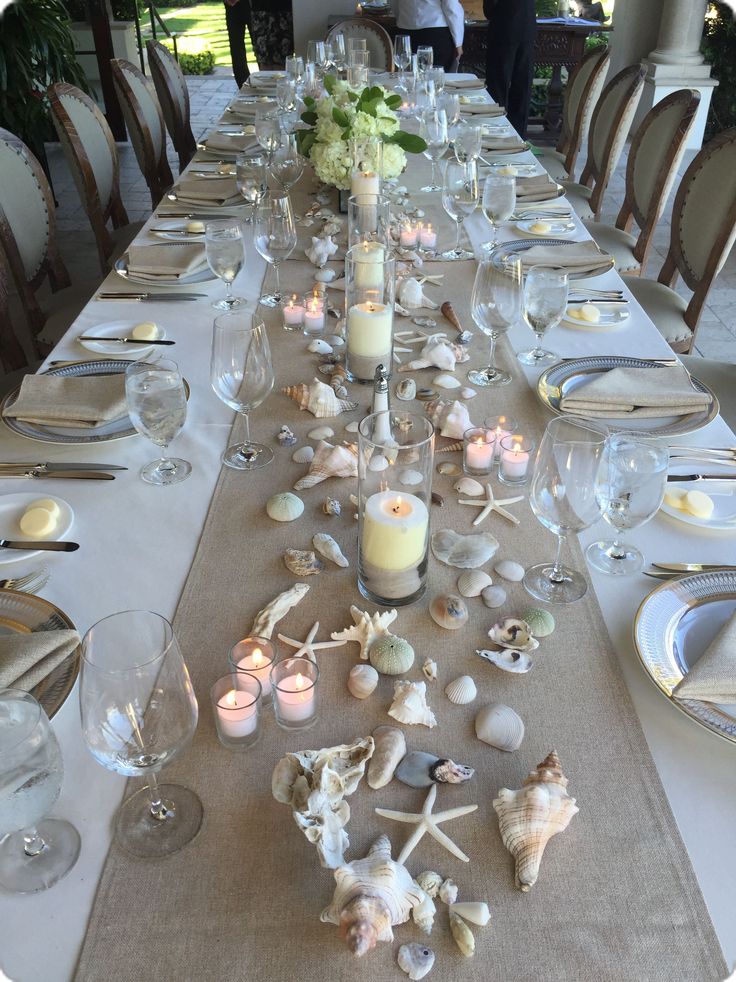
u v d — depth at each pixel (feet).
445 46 16.39
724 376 6.98
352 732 2.82
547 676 3.05
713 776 2.69
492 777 2.67
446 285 6.46
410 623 3.28
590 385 4.64
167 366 3.82
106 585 3.47
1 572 3.52
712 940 2.22
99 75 20.95
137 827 2.50
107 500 3.99
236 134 10.37
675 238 8.20
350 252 4.76
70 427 4.41
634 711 2.90
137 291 6.25
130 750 2.33
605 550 3.68
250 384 3.98
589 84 11.96
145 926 2.25
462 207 6.86
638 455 3.24
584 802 2.58
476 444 4.11
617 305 5.98
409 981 2.13
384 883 2.20
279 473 4.20
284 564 3.57
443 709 2.91
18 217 7.64
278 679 2.86
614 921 2.26
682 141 8.64
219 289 6.32
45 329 7.57
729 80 20.68
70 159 8.83
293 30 20.26
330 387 4.76
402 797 2.60
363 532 3.23
